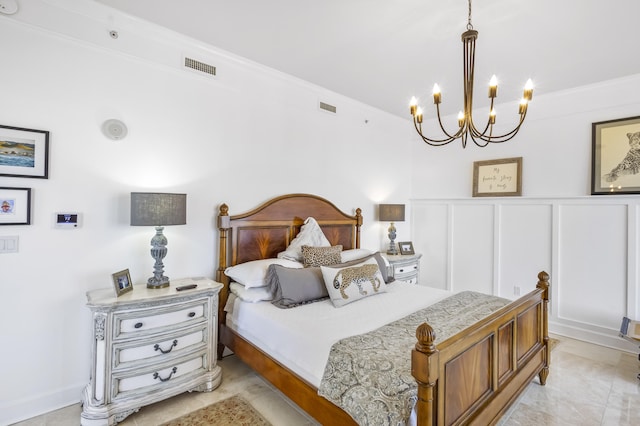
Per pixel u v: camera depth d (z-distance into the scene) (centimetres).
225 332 280
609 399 235
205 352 238
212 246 293
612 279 333
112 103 238
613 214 333
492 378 177
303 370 189
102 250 235
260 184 326
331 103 390
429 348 127
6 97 200
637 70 313
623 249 327
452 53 284
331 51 285
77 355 225
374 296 279
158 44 260
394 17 231
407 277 423
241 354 255
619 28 239
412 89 372
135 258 250
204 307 238
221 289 274
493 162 423
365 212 439
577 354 313
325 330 199
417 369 128
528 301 227
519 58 289
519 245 398
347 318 222
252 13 231
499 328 187
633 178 325
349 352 168
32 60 208
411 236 511
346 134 410
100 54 233
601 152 344
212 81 290
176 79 270
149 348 211
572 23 233
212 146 292
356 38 262
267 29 252
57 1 216
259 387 246
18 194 203
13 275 203
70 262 222
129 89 246
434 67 312
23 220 204
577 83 346
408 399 134
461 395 151
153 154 258
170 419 207
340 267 289
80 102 225
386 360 158
